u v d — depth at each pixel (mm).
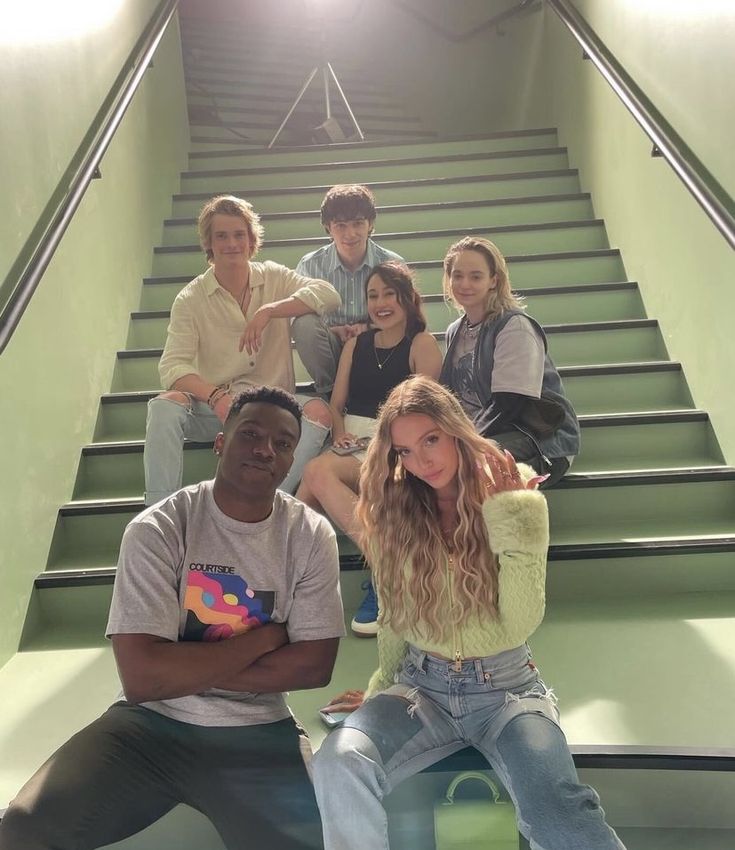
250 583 1438
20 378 2221
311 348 2484
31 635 2168
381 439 1491
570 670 1814
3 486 2062
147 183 3709
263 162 4531
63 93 2533
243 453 1413
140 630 1354
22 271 2064
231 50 6043
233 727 1398
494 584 1420
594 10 3543
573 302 3262
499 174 3979
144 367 3121
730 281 2377
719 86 2248
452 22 5473
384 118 5949
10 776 1528
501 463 1448
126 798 1325
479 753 1465
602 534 2297
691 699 1662
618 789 1521
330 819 1260
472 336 2363
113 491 2654
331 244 2758
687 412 2602
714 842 1476
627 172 3279
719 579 2199
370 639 2061
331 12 6223
